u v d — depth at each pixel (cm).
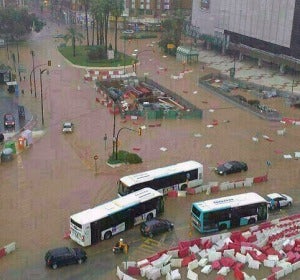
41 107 10106
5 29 17788
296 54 13650
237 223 5969
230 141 8788
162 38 16812
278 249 5391
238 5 15588
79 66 14475
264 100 11512
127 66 14662
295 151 8412
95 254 5328
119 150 8131
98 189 6794
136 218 5894
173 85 12600
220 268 5062
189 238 5709
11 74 12675
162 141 8675
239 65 15188
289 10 13538
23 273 4934
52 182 6962
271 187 7038
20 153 7981
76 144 8438
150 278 4866
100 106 10650
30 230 5731
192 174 6862
